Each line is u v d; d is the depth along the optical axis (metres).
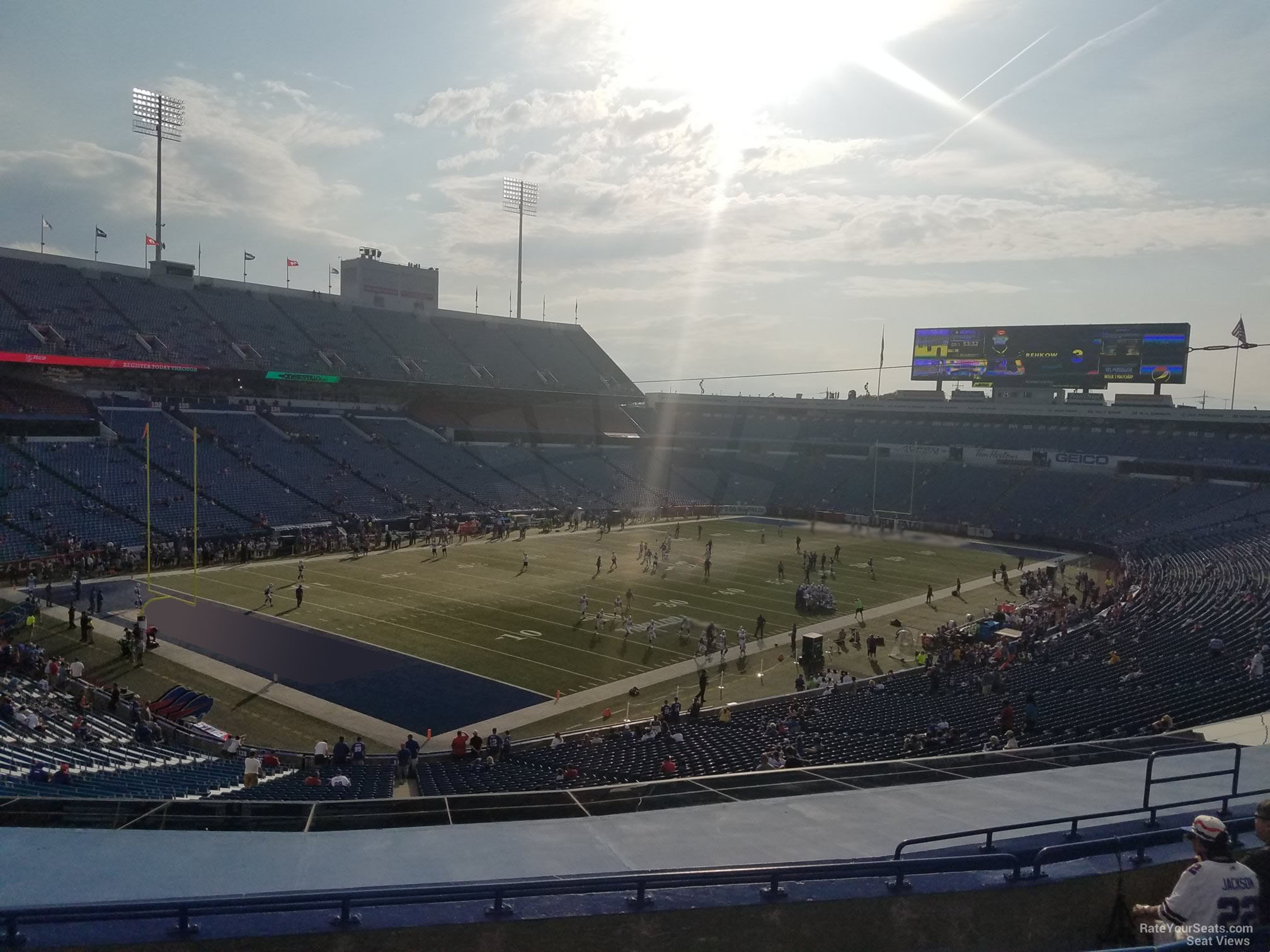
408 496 65.12
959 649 32.56
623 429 95.38
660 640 35.84
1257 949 4.14
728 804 7.96
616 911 5.64
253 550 50.62
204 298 70.62
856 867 6.05
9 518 45.66
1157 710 19.33
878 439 89.12
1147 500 69.62
